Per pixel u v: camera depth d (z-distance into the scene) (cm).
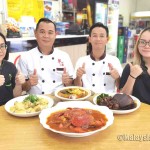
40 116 130
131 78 184
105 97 161
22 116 140
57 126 121
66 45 430
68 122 123
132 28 794
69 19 496
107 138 116
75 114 127
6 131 123
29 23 373
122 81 206
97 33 221
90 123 120
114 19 613
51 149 106
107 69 233
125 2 789
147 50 182
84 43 475
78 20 505
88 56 239
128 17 827
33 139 115
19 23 360
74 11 499
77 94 175
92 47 230
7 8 355
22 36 350
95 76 233
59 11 464
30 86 216
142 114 145
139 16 797
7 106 154
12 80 203
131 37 729
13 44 343
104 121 125
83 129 117
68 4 485
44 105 152
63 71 227
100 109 140
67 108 142
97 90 231
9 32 323
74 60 445
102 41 223
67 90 183
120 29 691
